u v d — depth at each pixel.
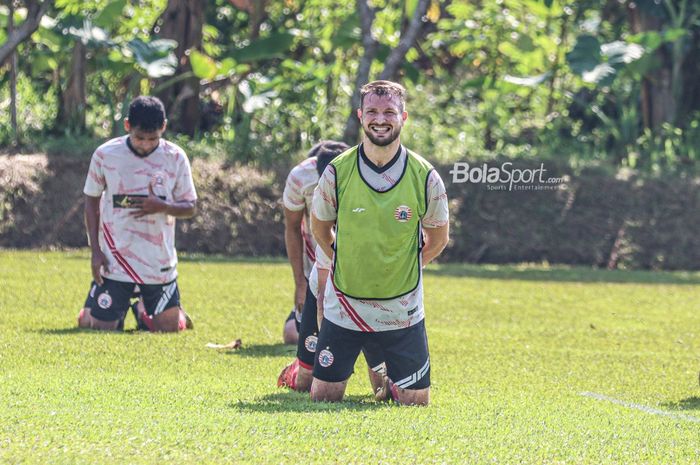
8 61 57.31
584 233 54.47
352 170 18.41
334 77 63.31
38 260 42.72
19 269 39.53
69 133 54.31
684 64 65.19
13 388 18.72
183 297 35.16
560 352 27.86
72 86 55.72
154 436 14.93
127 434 14.99
